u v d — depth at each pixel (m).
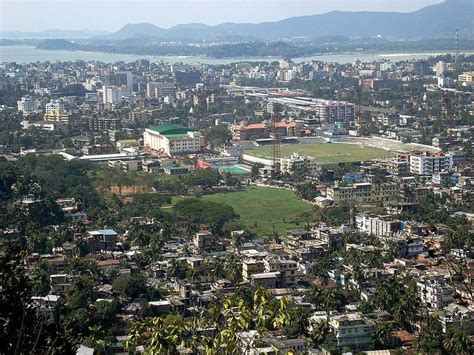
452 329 185.00
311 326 191.38
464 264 100.75
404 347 187.38
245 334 123.62
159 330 84.19
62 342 81.12
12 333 79.44
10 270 83.44
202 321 99.19
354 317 193.00
